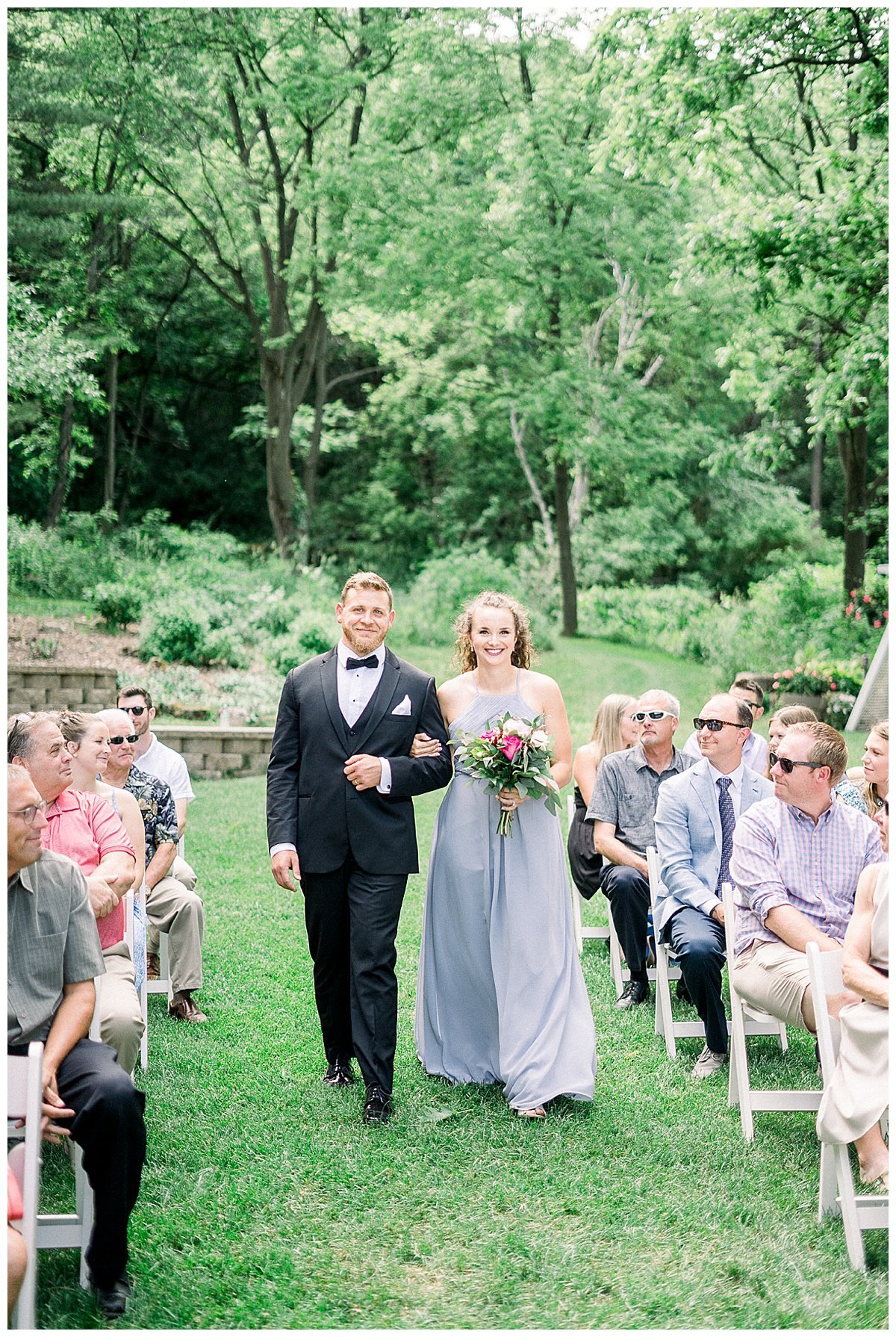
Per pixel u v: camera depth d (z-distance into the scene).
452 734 4.42
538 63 20.59
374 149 20.34
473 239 19.64
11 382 16.08
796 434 18.16
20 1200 2.67
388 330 23.45
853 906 3.75
